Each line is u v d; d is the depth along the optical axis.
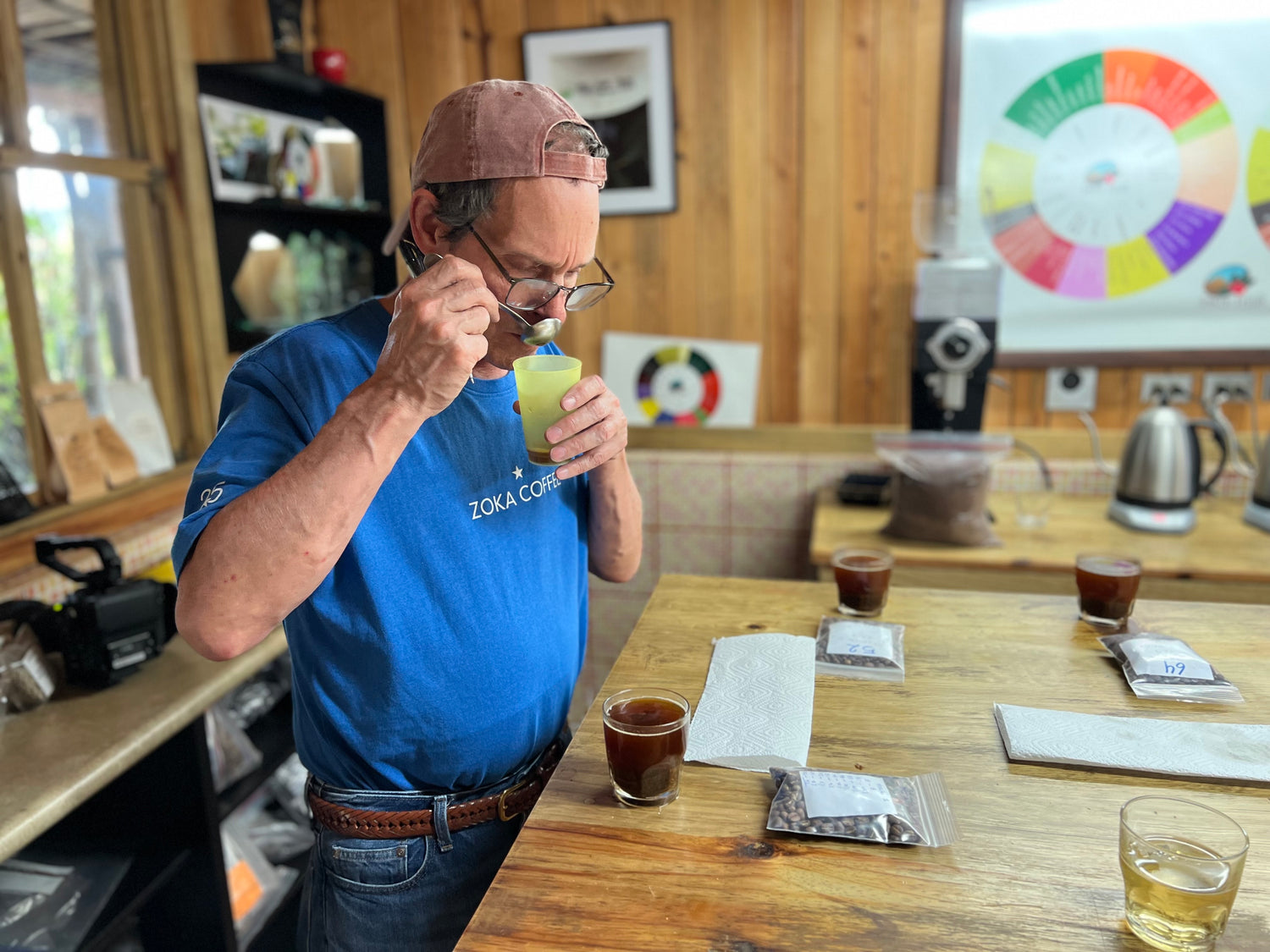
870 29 2.57
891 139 2.61
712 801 0.96
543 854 0.87
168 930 1.62
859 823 0.89
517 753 1.19
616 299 2.86
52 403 2.03
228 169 2.37
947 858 0.86
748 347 2.81
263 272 2.54
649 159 2.74
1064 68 2.49
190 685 1.54
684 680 1.22
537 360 1.07
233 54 2.55
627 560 1.40
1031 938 0.75
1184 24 2.42
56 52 2.03
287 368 1.05
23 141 1.93
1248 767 0.98
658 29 2.66
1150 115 2.48
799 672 1.21
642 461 2.89
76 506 2.06
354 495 0.90
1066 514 2.49
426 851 1.14
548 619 1.22
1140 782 0.98
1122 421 2.66
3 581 1.72
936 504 2.25
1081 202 2.55
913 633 1.37
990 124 2.55
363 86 2.85
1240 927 0.76
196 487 0.96
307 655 1.10
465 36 2.78
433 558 1.09
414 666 1.09
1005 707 1.12
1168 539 2.25
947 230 2.63
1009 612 1.44
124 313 2.25
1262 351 2.53
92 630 1.52
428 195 1.04
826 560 2.25
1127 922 0.77
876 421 2.79
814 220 2.70
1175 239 2.53
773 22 2.61
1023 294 2.64
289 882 2.01
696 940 0.75
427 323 0.89
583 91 2.74
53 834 1.61
